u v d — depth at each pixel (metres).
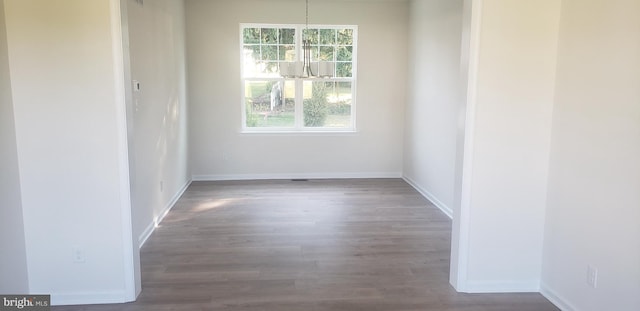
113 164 2.85
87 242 2.92
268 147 6.85
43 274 2.92
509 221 3.09
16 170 2.77
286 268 3.58
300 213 5.09
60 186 2.84
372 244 4.12
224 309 2.92
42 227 2.87
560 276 2.93
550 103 2.96
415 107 6.34
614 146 2.42
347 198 5.77
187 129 6.38
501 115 2.95
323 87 6.88
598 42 2.53
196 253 3.88
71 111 2.77
